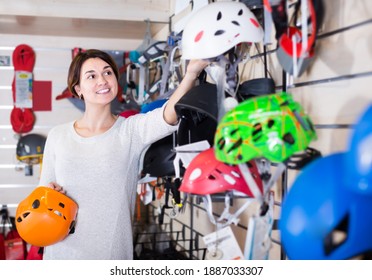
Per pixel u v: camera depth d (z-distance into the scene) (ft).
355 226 2.26
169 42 5.66
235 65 3.53
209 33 3.25
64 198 4.31
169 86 5.97
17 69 8.67
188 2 5.95
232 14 3.30
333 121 3.25
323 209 2.31
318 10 3.15
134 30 8.21
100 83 4.57
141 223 8.99
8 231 8.79
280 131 2.67
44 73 8.97
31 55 8.78
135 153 4.83
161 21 7.20
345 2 3.12
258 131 2.71
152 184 5.88
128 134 4.77
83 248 4.50
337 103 3.20
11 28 8.18
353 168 2.12
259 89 3.52
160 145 4.87
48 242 4.22
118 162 4.64
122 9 7.01
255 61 4.55
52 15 6.81
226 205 3.22
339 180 2.34
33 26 7.91
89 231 4.52
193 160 3.34
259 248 3.01
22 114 8.74
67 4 6.84
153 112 4.66
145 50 6.37
